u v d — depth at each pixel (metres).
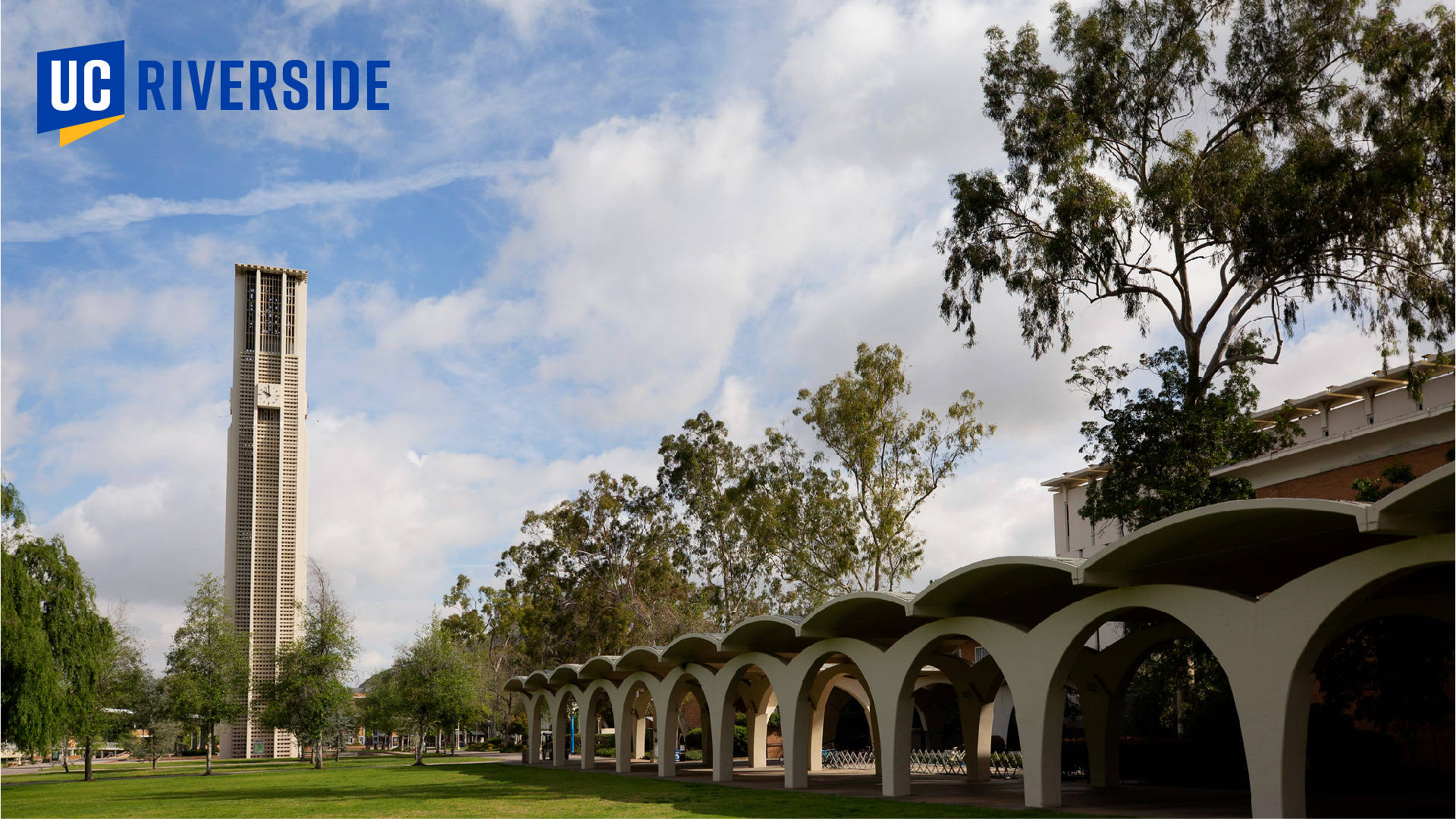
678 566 58.25
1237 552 17.27
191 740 52.50
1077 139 29.52
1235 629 15.54
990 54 31.48
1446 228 25.53
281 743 87.19
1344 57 27.88
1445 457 28.02
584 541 61.16
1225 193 27.86
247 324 109.69
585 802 24.00
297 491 107.19
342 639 48.47
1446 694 24.52
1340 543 16.64
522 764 47.25
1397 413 31.92
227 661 46.97
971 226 31.50
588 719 39.59
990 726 28.70
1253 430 29.39
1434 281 25.89
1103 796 22.16
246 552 103.56
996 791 24.53
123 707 49.47
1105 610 17.84
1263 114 28.66
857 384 45.59
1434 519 13.18
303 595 104.94
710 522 54.06
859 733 51.84
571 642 60.34
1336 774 22.58
